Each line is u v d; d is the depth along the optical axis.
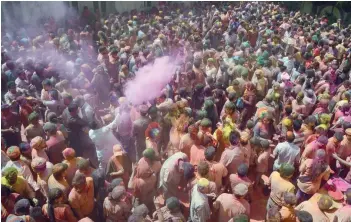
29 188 5.66
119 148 6.50
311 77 10.34
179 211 5.24
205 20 19.80
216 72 11.27
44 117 8.74
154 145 6.87
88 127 7.18
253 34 17.34
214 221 5.60
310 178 6.22
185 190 6.17
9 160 6.46
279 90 9.25
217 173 5.98
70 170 5.89
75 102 7.49
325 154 6.32
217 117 8.48
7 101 8.80
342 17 26.12
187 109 7.61
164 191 6.15
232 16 20.86
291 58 12.38
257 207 7.32
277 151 6.69
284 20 20.17
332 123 8.32
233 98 8.30
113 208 5.26
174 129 7.38
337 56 13.77
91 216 5.68
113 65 11.97
